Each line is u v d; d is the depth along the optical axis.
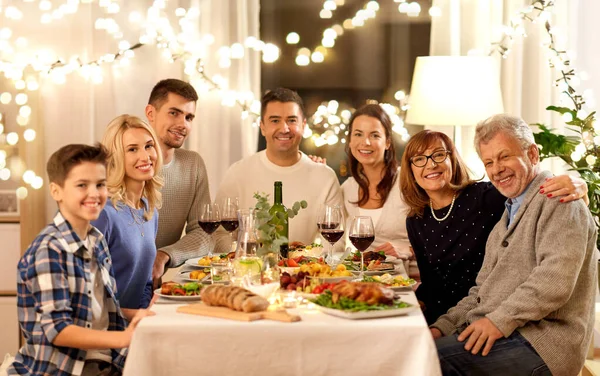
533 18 4.43
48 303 2.17
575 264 2.38
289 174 3.65
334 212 2.89
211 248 3.54
